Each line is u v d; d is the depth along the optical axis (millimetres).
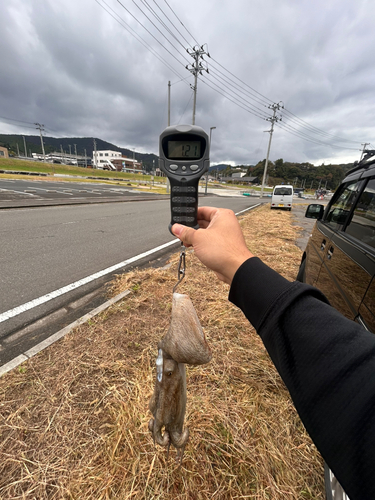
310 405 447
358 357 437
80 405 1537
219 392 1657
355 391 412
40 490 1136
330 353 458
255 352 2049
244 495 1155
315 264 2584
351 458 382
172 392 777
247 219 9570
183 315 696
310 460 1323
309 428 442
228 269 729
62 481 1164
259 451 1328
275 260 4578
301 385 469
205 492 1153
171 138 1140
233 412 1522
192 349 675
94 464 1230
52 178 27359
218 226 822
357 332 479
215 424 1447
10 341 2123
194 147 1146
